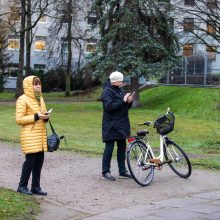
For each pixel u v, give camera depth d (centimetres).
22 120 898
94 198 919
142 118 2861
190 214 799
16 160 1341
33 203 845
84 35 4806
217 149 1742
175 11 1823
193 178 1105
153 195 945
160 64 3325
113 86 1078
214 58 3803
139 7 3275
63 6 4434
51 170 1191
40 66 6588
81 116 2997
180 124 2627
